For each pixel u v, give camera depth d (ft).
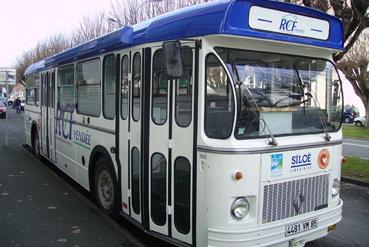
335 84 17.12
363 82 111.14
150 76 16.65
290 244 14.97
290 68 15.62
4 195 25.98
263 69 14.76
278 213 14.62
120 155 19.33
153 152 16.58
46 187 28.27
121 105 19.13
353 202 26.81
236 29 13.51
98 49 21.04
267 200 14.29
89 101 23.44
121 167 19.27
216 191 13.83
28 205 23.84
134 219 18.31
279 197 14.61
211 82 14.15
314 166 15.72
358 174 34.42
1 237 18.74
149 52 16.69
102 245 17.99
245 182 13.78
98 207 23.18
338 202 17.07
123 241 18.51
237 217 13.76
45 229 19.88
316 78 16.46
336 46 16.46
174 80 15.38
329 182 16.44
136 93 17.75
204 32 13.93
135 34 17.92
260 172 14.05
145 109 16.96
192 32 14.42
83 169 24.72
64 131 28.50
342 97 17.24
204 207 14.26
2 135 62.95
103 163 21.58
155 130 16.43
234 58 14.29
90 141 23.21
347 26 33.55
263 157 14.08
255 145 13.91
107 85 20.75
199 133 14.32
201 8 14.49
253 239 13.85
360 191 30.04
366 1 31.99
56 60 29.89
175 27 15.35
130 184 18.47
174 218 15.69
